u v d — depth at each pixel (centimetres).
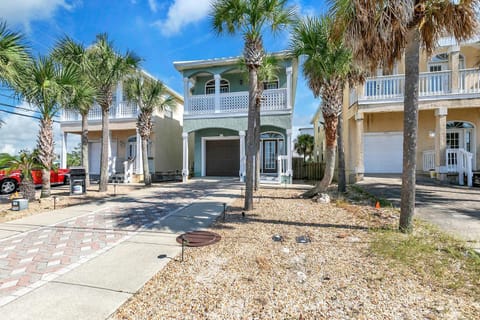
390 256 364
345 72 720
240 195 926
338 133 903
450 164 1090
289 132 1302
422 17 450
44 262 375
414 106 462
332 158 795
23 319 244
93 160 1770
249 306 259
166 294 285
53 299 277
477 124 1201
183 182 1411
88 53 1023
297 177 1708
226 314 247
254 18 621
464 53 1236
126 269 348
